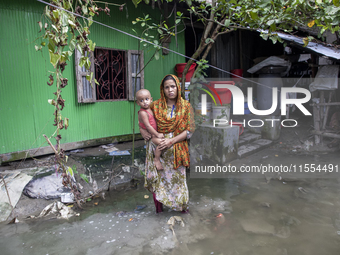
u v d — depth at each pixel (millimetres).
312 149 5824
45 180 3512
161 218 3043
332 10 3354
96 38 4453
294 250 2430
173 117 2887
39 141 4039
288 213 3133
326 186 3918
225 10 3830
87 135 4594
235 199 3541
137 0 3205
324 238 2613
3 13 3539
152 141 2902
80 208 3291
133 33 4941
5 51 3600
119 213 3164
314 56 6328
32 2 3775
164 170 2975
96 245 2531
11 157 3781
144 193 3770
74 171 3562
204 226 2863
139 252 2420
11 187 3258
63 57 2605
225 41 7293
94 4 2969
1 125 3674
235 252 2410
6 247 2502
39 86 3969
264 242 2559
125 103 5035
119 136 5027
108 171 4035
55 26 2471
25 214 3129
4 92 3650
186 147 3004
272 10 3451
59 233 2742
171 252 2418
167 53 5453
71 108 4344
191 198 3582
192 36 7484
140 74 5066
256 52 8312
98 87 4773
